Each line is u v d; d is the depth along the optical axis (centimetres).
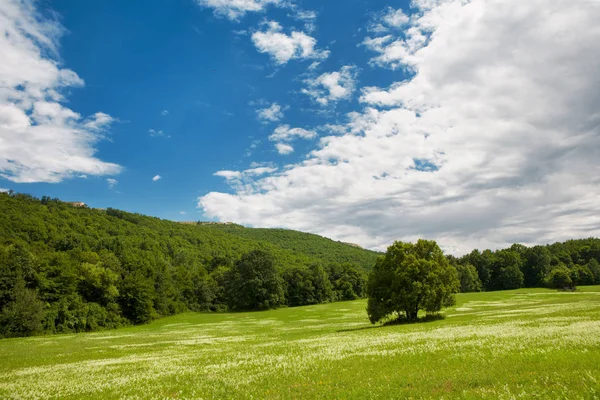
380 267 5372
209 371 2059
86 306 8438
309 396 1320
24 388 1912
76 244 11819
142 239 16550
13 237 10125
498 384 1201
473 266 16775
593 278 14038
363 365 1805
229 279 13612
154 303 10575
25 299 7062
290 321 7862
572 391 1023
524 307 5797
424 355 1905
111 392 1672
